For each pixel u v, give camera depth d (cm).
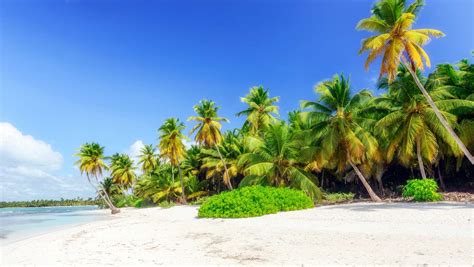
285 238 1144
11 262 984
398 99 2286
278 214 1853
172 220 2231
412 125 2091
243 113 3850
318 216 1633
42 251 1180
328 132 2317
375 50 1741
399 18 1686
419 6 1795
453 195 2178
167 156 4544
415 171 3422
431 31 1686
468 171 2966
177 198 4947
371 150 2209
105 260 920
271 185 2709
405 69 2272
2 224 3044
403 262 732
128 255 984
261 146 2702
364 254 829
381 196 2912
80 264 881
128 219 2838
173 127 4403
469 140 2333
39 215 5181
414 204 1859
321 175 3850
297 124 3180
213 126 3694
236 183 4653
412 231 1087
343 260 780
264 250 961
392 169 3609
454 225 1138
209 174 4175
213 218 1980
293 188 2433
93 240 1419
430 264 705
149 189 5619
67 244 1337
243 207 1917
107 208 7306
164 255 955
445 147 2511
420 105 2153
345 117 2347
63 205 15438
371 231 1144
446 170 2911
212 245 1101
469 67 2439
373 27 1839
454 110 2359
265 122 3672
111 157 6588
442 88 2245
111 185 7350
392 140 2273
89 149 4800
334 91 2333
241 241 1145
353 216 1527
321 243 1009
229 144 4078
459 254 773
